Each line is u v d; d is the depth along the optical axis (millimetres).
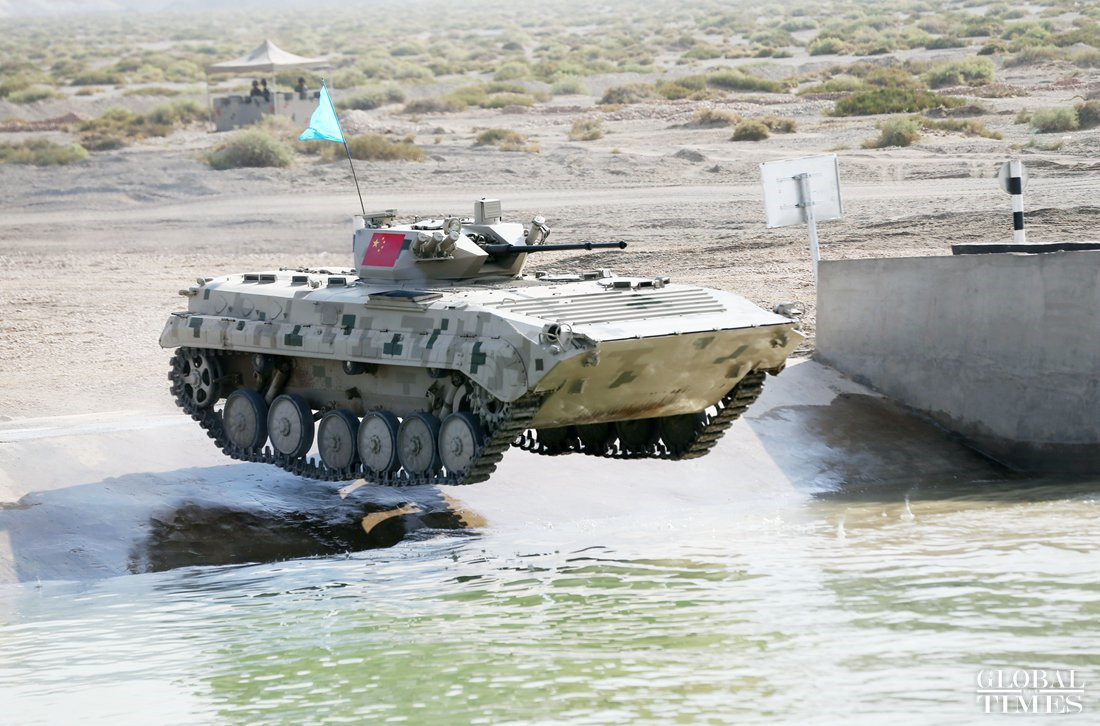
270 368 31141
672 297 29266
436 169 98875
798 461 34688
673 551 27203
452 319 27344
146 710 18859
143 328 55188
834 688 18562
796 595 23359
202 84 190375
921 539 27562
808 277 57438
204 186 97375
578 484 32219
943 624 21281
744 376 30234
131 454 31453
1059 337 34812
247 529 28844
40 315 58531
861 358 38594
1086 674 18797
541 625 22141
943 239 62656
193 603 24531
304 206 88188
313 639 21891
